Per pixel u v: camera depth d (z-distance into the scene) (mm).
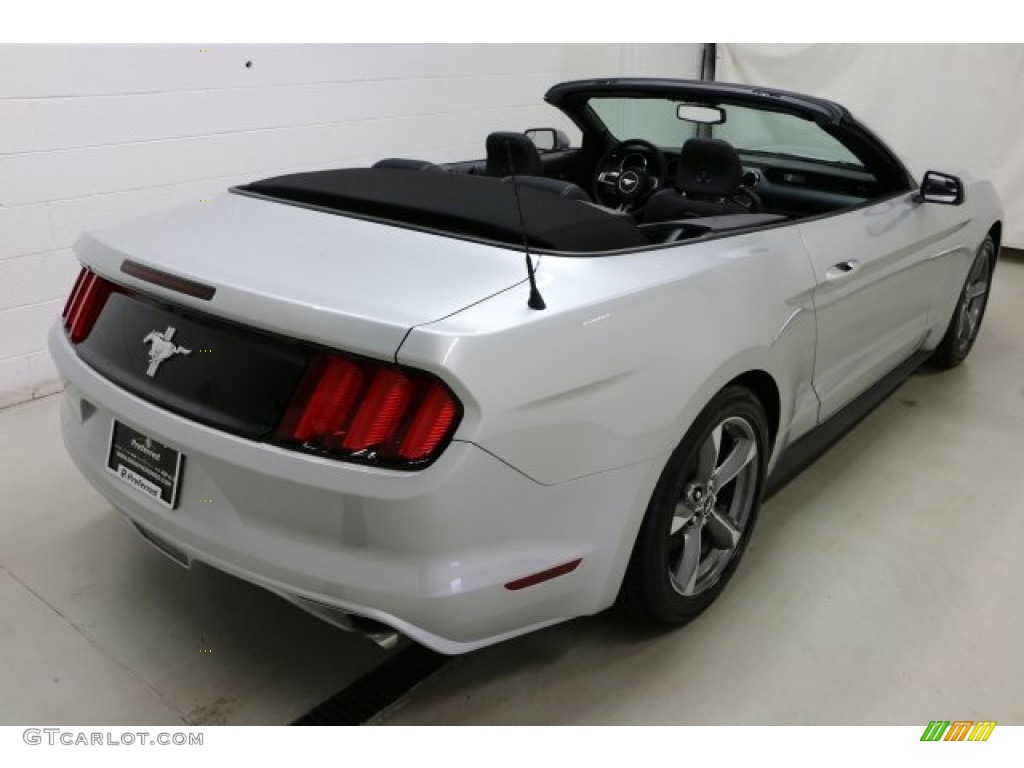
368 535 1572
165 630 2186
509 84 5535
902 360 3322
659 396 1827
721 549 2281
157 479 1812
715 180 2963
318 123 4508
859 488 2959
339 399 1569
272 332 1626
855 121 2752
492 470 1581
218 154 4094
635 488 1836
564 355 1661
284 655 2115
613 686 2035
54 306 3654
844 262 2514
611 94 3172
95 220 3717
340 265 1786
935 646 2203
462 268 1775
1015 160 5789
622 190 3455
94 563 2441
